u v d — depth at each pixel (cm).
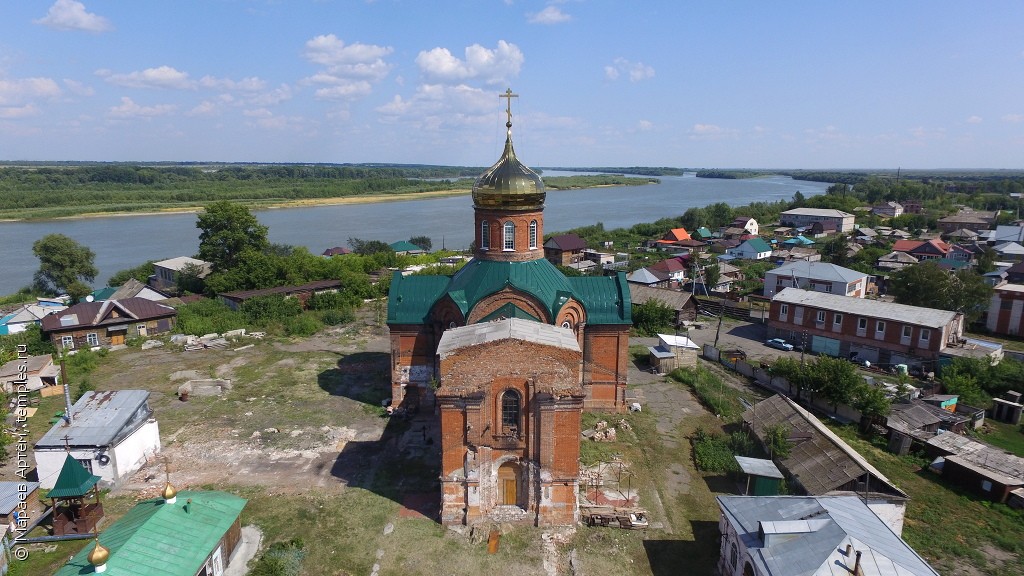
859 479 3006
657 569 2661
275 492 3212
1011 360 5178
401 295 4297
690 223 16612
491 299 3950
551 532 2872
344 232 17162
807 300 6116
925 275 6731
